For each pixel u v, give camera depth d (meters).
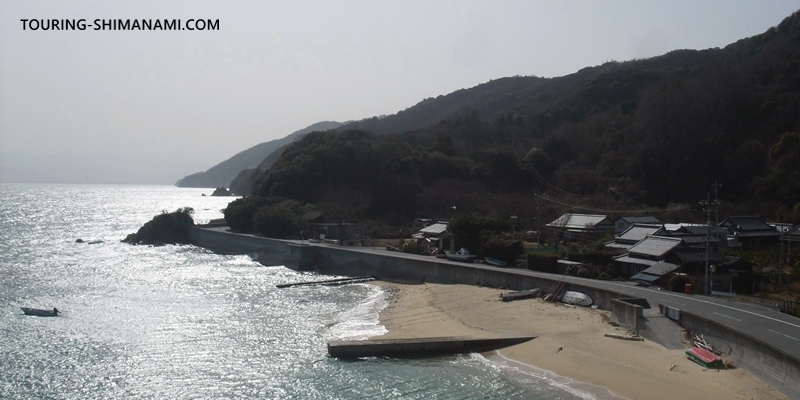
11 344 30.16
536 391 23.19
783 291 38.66
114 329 33.47
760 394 20.81
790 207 65.94
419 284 49.31
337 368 26.78
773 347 21.45
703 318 26.91
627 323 30.06
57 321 35.12
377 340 29.55
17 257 63.41
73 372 26.20
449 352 28.98
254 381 25.17
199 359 28.16
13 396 23.44
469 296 40.69
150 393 23.86
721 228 51.06
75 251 71.00
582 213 70.56
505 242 51.38
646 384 22.84
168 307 39.62
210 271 57.59
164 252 73.62
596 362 25.70
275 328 34.09
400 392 23.58
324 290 47.34
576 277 43.00
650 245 44.25
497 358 27.83
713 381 22.47
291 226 74.38
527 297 38.84
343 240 71.56
